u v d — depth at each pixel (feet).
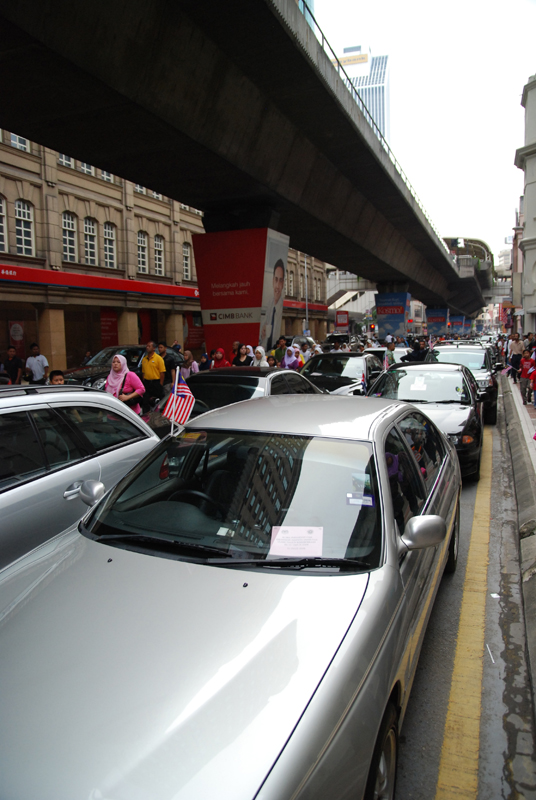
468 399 26.03
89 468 13.12
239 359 40.45
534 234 101.09
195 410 23.49
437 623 12.96
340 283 205.67
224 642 6.03
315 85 40.52
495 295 250.16
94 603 6.81
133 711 5.24
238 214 58.95
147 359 34.06
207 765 4.72
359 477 8.64
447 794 8.00
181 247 104.17
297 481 8.71
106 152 40.81
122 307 89.81
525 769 8.46
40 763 4.81
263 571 7.29
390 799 6.64
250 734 4.98
